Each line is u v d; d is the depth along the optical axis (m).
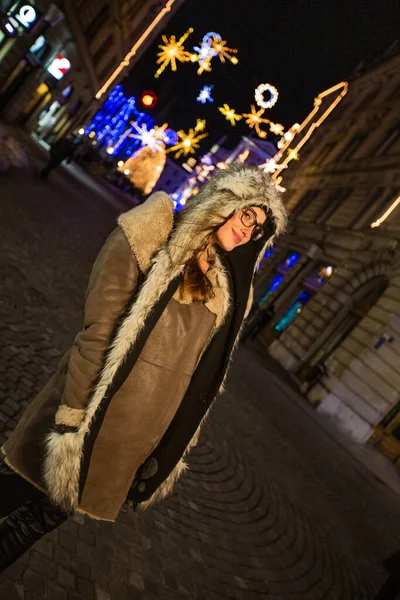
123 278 1.83
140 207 1.91
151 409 1.93
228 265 2.06
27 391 4.19
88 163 49.53
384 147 19.12
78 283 8.87
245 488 5.62
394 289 14.78
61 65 25.70
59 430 1.83
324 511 6.82
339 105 25.95
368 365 14.36
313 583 4.55
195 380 2.06
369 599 5.06
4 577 2.36
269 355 18.55
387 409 13.95
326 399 14.53
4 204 10.10
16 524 1.99
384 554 6.71
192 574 3.44
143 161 70.69
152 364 1.90
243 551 4.25
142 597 2.87
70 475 1.81
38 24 20.78
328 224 20.52
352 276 16.97
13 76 24.30
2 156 13.26
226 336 2.08
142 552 3.30
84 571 2.76
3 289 6.09
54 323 6.23
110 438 1.91
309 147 27.89
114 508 2.02
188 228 1.86
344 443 12.73
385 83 21.38
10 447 1.96
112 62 34.22
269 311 18.23
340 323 16.84
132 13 29.34
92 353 1.79
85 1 22.83
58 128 36.69
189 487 4.75
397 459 13.93
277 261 24.12
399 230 15.70
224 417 7.96
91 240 13.86
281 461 7.76
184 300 1.93
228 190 1.92
